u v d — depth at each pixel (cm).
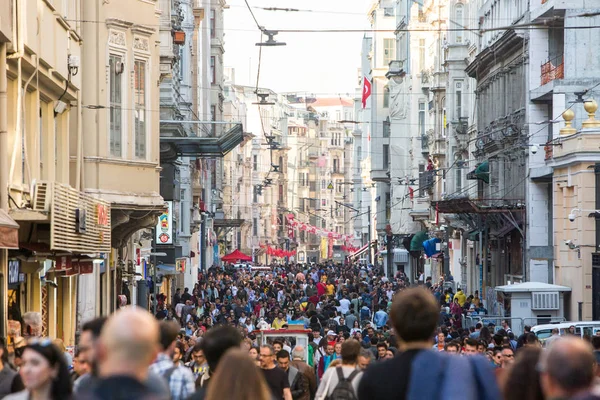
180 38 9344
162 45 8719
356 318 7312
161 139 7538
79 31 5572
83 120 5797
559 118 9362
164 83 9338
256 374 1451
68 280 5694
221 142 7712
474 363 1490
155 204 6244
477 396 1479
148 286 9000
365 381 1532
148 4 6241
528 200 9888
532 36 10012
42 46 4684
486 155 12262
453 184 14488
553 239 9144
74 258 5281
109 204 5597
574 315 8362
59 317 5662
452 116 14512
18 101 4222
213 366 1920
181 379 2058
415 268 18925
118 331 1357
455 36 14550
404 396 1505
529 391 1631
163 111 9212
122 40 6022
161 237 9744
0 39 4028
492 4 12156
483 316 7769
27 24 4403
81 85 5722
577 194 8394
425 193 16625
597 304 8056
